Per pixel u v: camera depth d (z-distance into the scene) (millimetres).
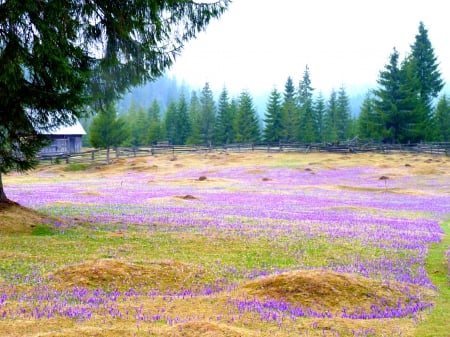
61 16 13070
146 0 14094
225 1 15516
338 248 13000
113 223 16094
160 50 15664
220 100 113562
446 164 55594
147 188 36469
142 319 6629
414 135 80250
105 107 16797
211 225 16453
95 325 6336
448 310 7605
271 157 68438
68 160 65625
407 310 7480
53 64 12828
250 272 10133
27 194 29047
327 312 7227
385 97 82062
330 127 107438
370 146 73000
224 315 6910
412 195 33219
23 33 12727
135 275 9086
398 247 13305
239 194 31750
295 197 30203
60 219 15961
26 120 13797
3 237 12633
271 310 7219
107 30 14930
